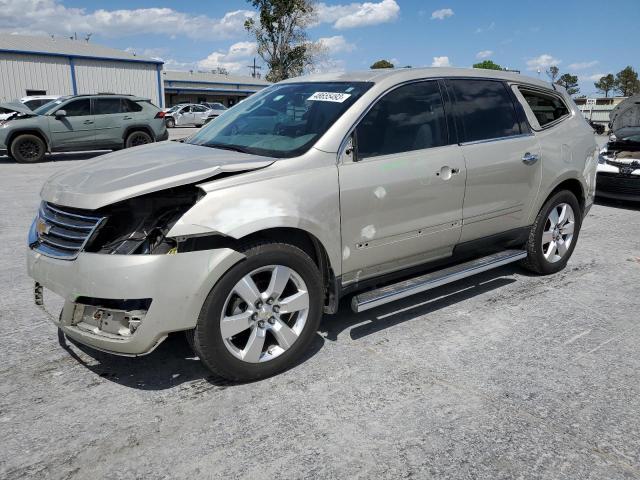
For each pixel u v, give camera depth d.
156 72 35.88
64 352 3.59
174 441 2.69
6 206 8.40
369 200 3.50
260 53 45.56
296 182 3.20
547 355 3.63
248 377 3.18
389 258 3.76
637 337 3.94
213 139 4.00
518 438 2.74
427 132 3.92
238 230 2.90
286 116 3.84
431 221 3.91
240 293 3.03
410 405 3.01
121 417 2.88
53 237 3.13
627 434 2.79
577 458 2.60
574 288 4.93
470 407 3.00
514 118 4.59
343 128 3.48
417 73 4.02
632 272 5.44
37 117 14.59
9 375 3.29
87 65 33.09
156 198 3.02
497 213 4.42
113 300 2.87
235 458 2.56
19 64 30.92
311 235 3.26
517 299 4.64
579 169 5.09
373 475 2.46
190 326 2.92
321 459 2.56
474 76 4.40
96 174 3.24
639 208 9.04
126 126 15.66
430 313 4.30
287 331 3.26
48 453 2.59
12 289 4.74
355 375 3.33
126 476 2.44
